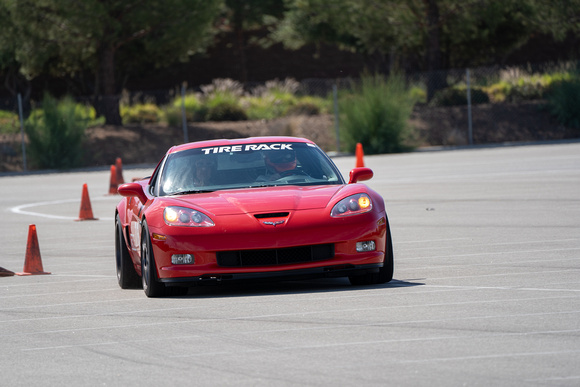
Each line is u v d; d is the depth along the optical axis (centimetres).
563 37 10512
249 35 15238
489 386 1348
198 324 1941
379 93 9544
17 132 9875
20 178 8406
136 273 2586
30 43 9394
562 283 2247
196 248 2234
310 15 11550
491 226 3584
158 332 1881
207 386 1427
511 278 2366
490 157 7825
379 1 10419
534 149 8569
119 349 1741
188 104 10962
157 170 2706
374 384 1386
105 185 7019
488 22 10319
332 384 1399
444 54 11412
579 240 3075
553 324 1755
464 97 10562
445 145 9838
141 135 10056
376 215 2305
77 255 3397
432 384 1372
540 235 3253
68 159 9275
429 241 3275
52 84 13262
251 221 2238
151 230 2314
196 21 9819
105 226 4328
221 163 2591
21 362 1675
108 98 10212
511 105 10450
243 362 1572
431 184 5650
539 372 1410
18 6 9144
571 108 10100
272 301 2186
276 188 2441
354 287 2358
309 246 2239
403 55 11719
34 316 2180
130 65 11131
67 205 5516
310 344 1684
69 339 1869
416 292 2212
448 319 1850
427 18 10456
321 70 15088
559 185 5084
